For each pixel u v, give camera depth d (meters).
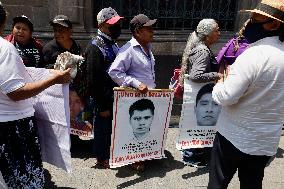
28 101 2.15
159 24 6.23
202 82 3.05
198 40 3.06
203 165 3.36
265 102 1.76
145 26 2.76
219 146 2.05
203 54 2.97
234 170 2.06
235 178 3.11
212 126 3.27
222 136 2.01
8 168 2.07
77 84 3.19
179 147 3.26
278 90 1.73
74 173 3.16
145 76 2.96
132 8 6.10
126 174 3.17
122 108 2.87
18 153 2.10
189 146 3.28
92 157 3.46
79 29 5.73
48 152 2.45
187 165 3.36
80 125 3.37
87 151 3.59
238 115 1.87
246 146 1.89
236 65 1.76
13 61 1.83
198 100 3.14
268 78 1.70
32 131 2.17
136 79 2.93
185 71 3.16
